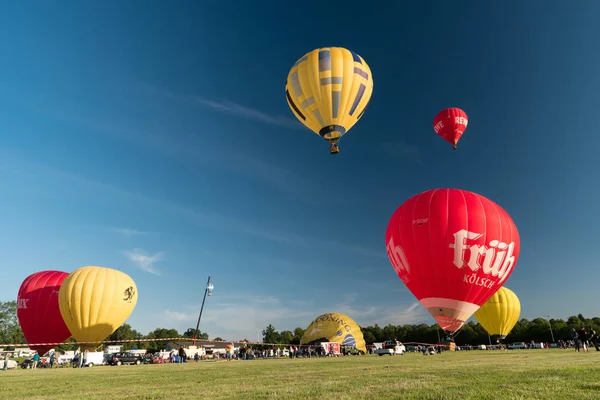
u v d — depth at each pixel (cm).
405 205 2445
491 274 2192
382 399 613
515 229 2345
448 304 2205
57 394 876
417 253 2264
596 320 9781
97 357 3966
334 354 5597
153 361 4016
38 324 4319
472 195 2339
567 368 1080
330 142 2778
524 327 9875
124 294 4150
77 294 3912
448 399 586
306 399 644
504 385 733
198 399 700
